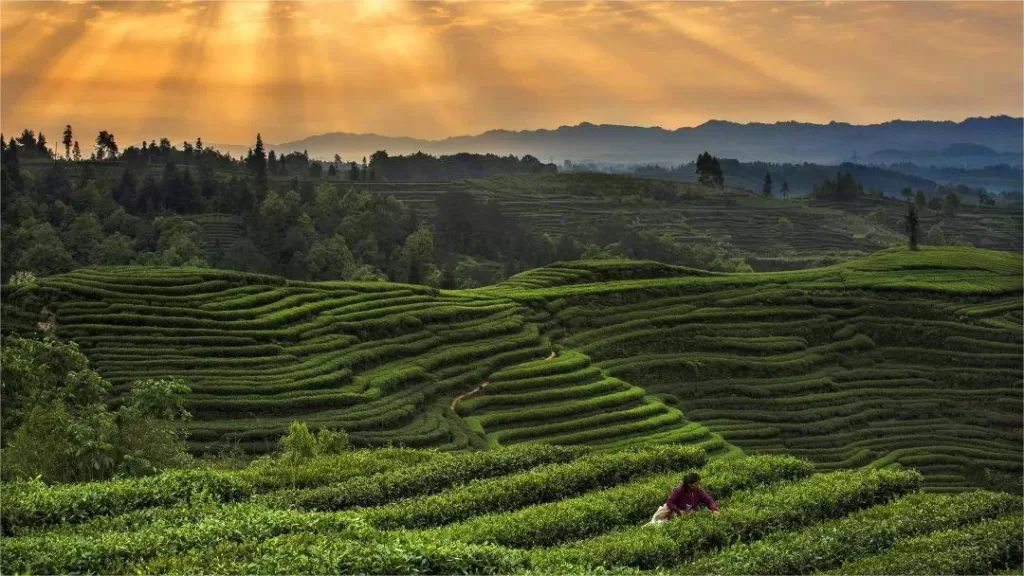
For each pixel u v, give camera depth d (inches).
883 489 1310.3
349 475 1293.1
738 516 1110.4
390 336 3225.9
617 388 3048.7
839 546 1064.2
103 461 1310.3
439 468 1307.8
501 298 3846.0
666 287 4264.3
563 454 1434.5
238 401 2450.8
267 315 3120.1
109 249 5856.3
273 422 2401.6
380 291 3698.3
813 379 3481.8
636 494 1197.1
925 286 4431.6
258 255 6264.8
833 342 3870.6
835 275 4771.2
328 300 3430.1
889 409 3292.3
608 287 4173.2
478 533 1027.9
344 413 2527.1
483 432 2564.0
